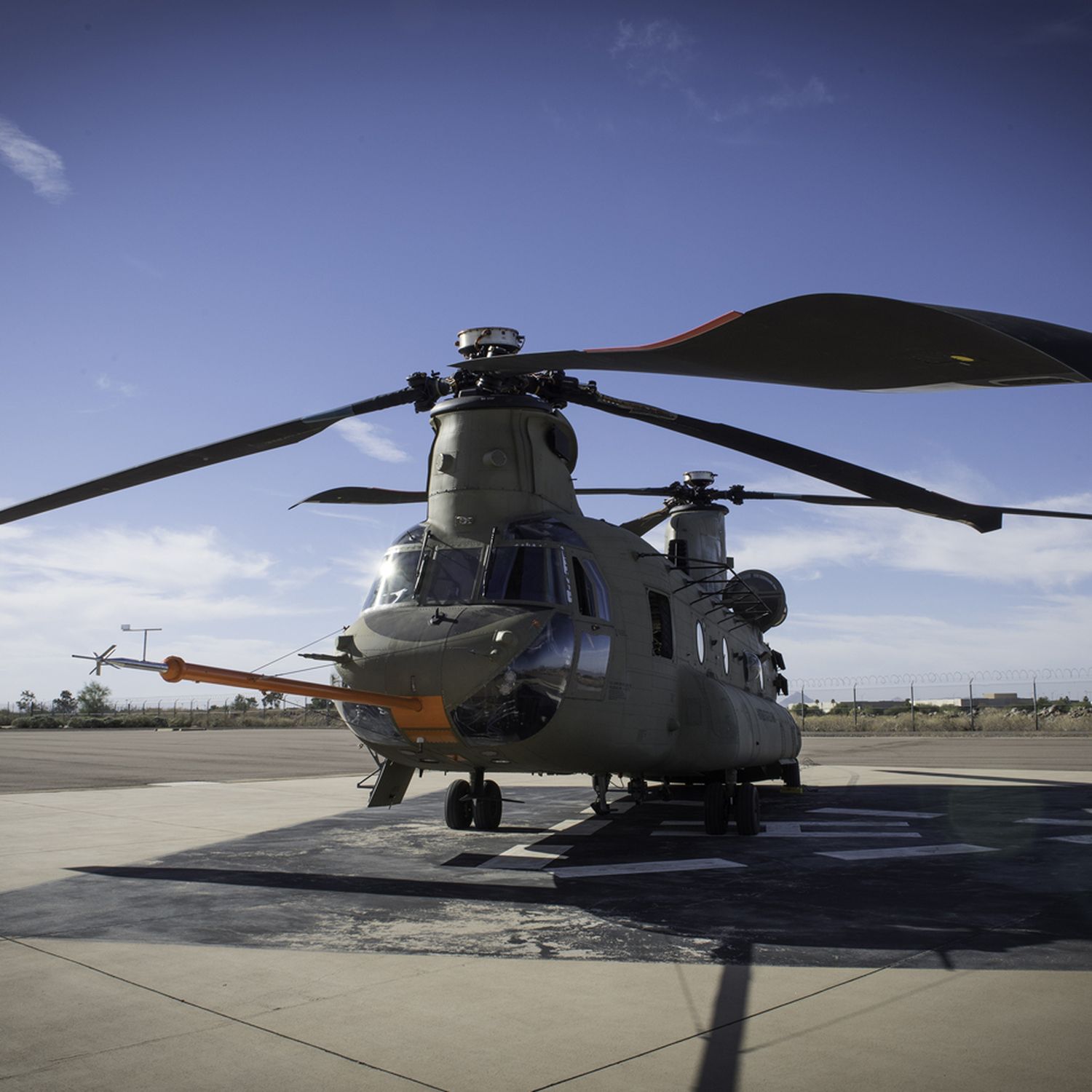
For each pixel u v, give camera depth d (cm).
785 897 738
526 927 640
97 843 1034
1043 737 3953
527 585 905
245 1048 408
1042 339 458
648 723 1005
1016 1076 371
